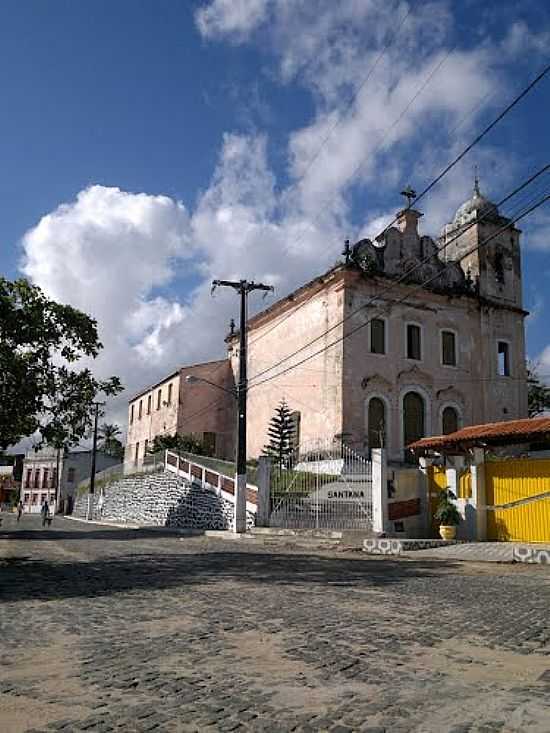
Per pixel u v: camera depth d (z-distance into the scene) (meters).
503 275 39.03
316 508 24.19
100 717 4.38
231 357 48.22
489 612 8.34
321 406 34.25
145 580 11.88
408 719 4.30
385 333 34.41
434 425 34.88
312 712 4.45
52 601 9.41
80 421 17.22
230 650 6.21
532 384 45.31
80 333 16.58
